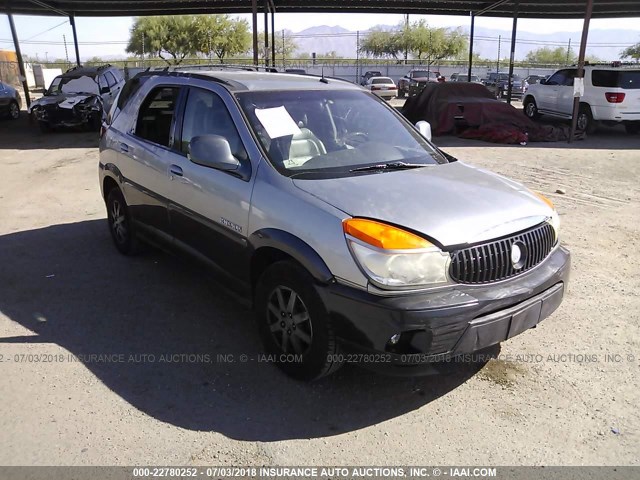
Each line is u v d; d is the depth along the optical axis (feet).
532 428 10.35
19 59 63.46
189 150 13.35
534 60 211.82
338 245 10.08
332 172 12.14
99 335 13.64
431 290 9.88
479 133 49.55
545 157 39.83
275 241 11.12
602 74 50.78
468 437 10.10
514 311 10.37
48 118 51.96
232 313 14.90
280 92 13.98
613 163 37.24
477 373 12.12
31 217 24.16
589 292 16.24
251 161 12.31
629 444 9.90
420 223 10.10
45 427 10.19
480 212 10.68
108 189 19.49
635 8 71.36
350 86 15.72
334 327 10.34
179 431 10.15
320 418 10.59
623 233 21.75
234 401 11.06
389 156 13.43
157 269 17.93
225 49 161.17
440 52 193.26
